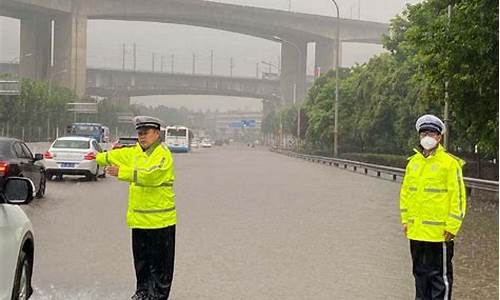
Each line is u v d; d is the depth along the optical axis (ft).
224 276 29.84
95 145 89.56
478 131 67.77
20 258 20.75
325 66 378.53
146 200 23.75
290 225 47.62
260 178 104.01
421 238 22.47
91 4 313.32
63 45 310.65
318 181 100.53
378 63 152.35
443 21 61.41
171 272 24.26
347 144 199.31
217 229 44.86
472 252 37.99
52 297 25.71
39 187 62.69
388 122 143.74
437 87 67.26
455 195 22.15
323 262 33.68
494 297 26.63
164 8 332.60
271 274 30.48
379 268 32.37
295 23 367.86
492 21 55.62
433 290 22.70
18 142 57.72
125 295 26.16
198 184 88.33
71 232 42.42
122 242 38.63
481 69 58.65
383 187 89.61
